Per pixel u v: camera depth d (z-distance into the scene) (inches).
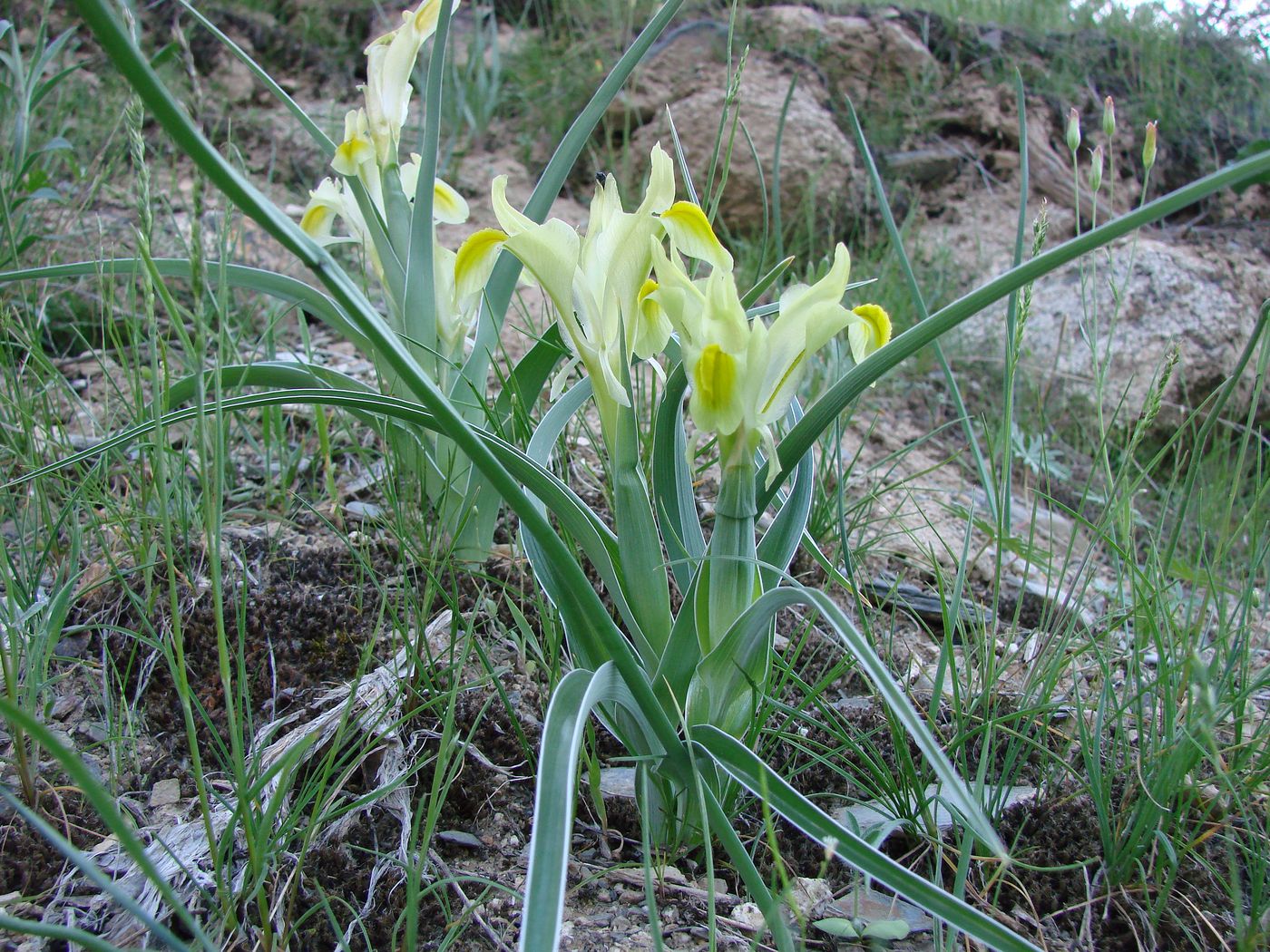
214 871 16.2
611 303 16.1
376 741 18.2
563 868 12.4
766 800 13.5
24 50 50.4
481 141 55.3
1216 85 63.9
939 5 63.1
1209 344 47.8
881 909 17.6
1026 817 18.9
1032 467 37.7
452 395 24.4
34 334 29.5
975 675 24.0
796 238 50.0
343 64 59.0
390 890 17.1
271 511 26.9
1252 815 19.3
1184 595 30.4
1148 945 17.6
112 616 22.5
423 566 22.6
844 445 36.8
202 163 10.6
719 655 16.2
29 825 17.9
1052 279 49.8
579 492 28.0
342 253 41.9
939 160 56.8
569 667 22.2
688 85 54.1
